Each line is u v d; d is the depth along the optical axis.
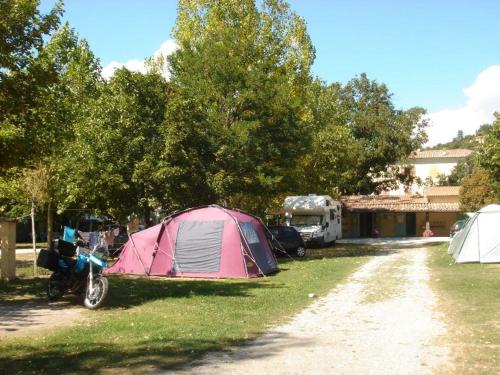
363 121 47.56
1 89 10.95
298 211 32.88
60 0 11.88
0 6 11.07
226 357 6.84
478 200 47.34
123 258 18.92
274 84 25.09
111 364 6.47
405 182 53.03
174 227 18.45
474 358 6.73
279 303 11.61
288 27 30.50
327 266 20.27
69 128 18.52
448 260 21.67
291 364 6.51
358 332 8.52
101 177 20.56
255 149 23.47
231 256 17.56
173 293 13.17
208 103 24.22
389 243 38.03
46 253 11.81
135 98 21.27
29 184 20.41
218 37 27.08
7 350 7.24
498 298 11.67
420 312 10.34
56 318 9.92
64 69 23.66
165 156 20.67
